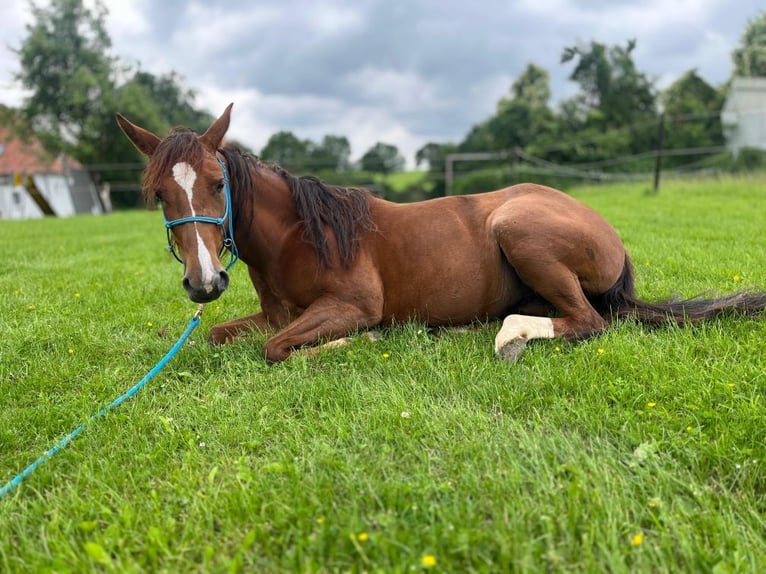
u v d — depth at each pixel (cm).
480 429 237
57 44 3522
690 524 178
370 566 163
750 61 3862
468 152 3681
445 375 293
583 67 2936
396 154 3444
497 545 167
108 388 308
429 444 231
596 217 366
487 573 156
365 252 353
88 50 3619
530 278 340
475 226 360
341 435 238
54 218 1947
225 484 208
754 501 190
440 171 3228
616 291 364
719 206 1020
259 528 181
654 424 232
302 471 214
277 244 350
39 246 943
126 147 3744
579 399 259
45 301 494
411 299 359
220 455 233
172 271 642
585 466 207
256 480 209
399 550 166
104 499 207
